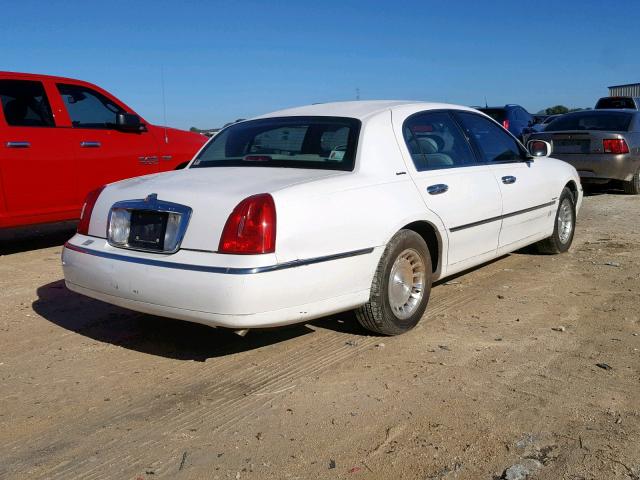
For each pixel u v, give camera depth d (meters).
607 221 9.38
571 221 7.24
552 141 12.15
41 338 4.78
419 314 4.80
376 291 4.41
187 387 3.94
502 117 18.36
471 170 5.44
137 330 4.92
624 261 6.83
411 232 4.63
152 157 8.18
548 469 3.02
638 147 11.92
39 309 5.43
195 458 3.16
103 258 4.20
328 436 3.34
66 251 4.50
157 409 3.67
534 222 6.38
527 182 6.15
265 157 4.84
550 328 4.84
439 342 4.58
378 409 3.61
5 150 6.82
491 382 3.93
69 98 7.56
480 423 3.44
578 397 3.72
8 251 7.69
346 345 4.54
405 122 5.00
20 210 7.01
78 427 3.48
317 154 4.68
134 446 3.28
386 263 4.42
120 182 4.71
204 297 3.76
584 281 6.09
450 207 5.01
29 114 7.16
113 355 4.45
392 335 4.68
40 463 3.14
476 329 4.84
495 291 5.80
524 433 3.34
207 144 5.38
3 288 6.06
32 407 3.72
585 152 11.77
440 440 3.28
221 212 3.84
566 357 4.29
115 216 4.27
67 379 4.08
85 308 5.45
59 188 7.27
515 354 4.35
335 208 4.11
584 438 3.28
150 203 4.09
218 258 3.78
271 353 4.43
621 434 3.31
